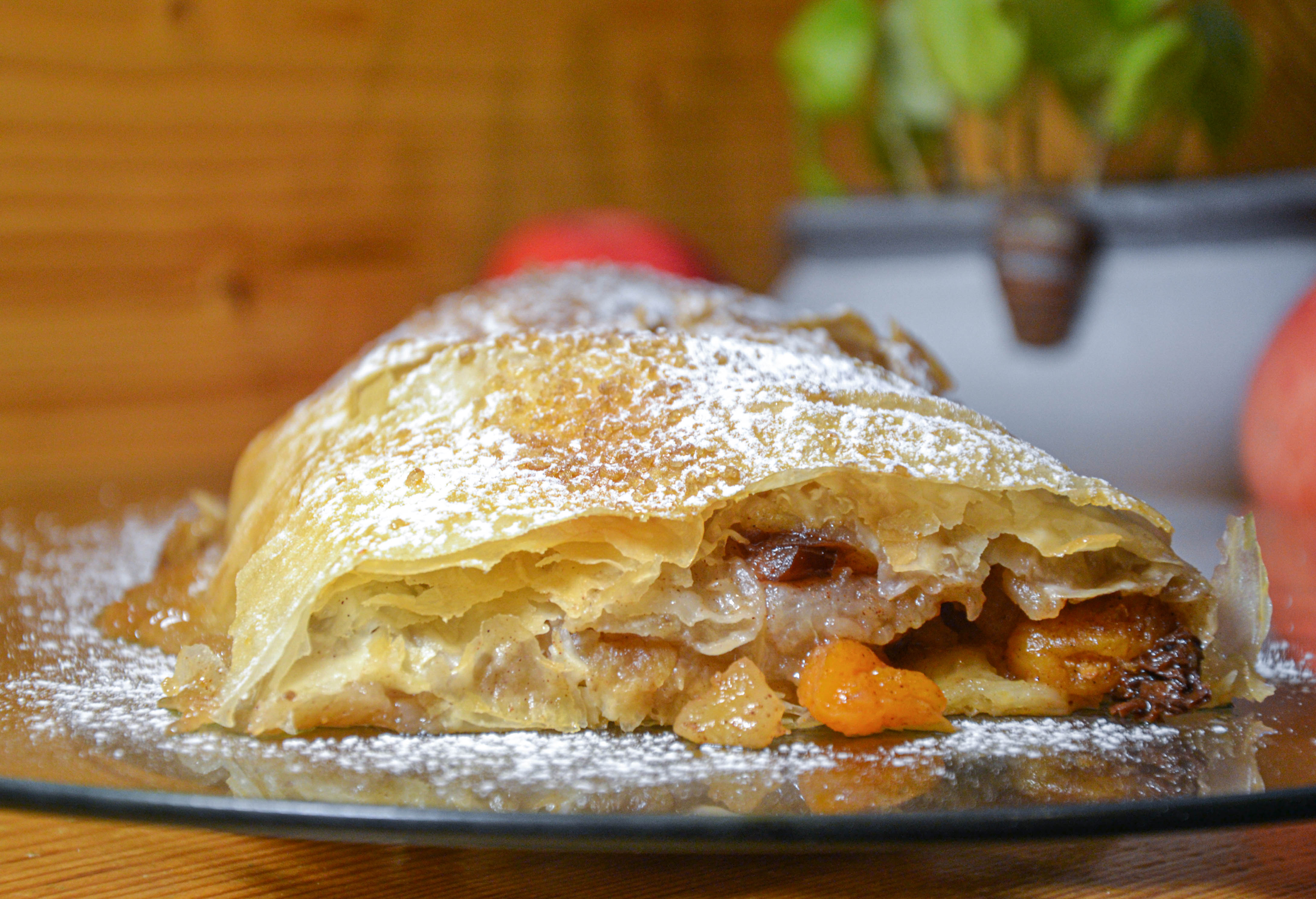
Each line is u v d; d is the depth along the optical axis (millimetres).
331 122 525
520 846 199
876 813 202
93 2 462
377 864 219
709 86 615
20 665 252
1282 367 361
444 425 257
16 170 454
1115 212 377
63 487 451
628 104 595
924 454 246
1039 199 381
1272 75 464
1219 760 221
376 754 226
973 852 223
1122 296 378
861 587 248
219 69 495
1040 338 383
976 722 240
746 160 628
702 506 240
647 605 243
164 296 495
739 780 216
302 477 258
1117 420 380
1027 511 247
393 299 552
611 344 262
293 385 531
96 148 471
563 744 233
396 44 535
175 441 504
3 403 462
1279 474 360
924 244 406
